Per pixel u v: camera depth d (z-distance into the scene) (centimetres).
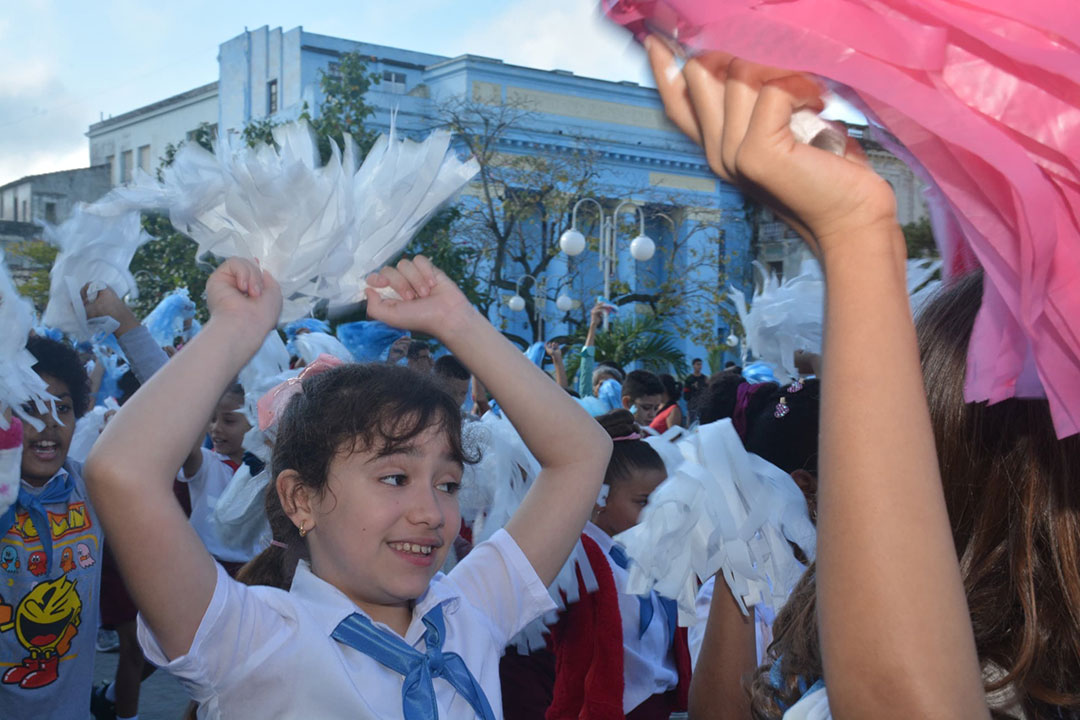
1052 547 89
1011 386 73
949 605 72
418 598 180
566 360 1767
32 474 313
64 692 318
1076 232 65
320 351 468
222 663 157
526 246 2645
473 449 212
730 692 181
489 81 3002
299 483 179
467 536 355
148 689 612
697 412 432
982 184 65
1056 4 60
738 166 73
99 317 247
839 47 61
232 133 164
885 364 74
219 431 504
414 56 3316
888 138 74
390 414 173
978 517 94
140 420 154
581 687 289
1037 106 62
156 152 4331
